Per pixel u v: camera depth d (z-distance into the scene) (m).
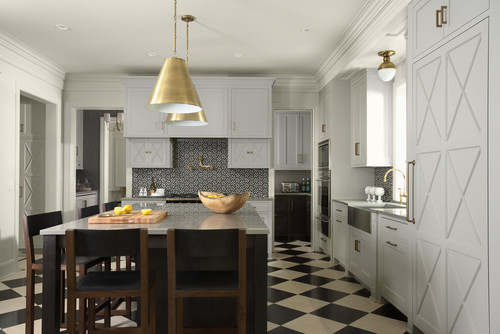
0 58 4.07
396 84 4.24
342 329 2.78
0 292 3.65
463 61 2.06
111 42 4.21
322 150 5.34
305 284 3.92
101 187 7.54
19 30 3.87
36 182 5.52
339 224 4.64
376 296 3.39
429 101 2.44
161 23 3.68
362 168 4.91
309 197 6.73
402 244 2.91
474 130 1.97
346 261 4.31
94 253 1.94
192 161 5.71
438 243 2.35
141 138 5.27
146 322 1.98
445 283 2.27
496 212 1.81
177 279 2.08
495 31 1.80
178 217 2.68
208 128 5.23
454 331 2.18
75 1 3.22
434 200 2.40
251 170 5.71
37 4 3.28
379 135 4.29
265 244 2.14
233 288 1.96
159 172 5.68
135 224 2.31
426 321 2.50
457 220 2.14
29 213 5.54
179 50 4.49
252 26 3.75
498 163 1.79
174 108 2.72
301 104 5.66
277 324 2.86
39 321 2.88
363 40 3.63
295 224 6.79
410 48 2.71
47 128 5.39
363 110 4.41
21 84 4.48
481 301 1.93
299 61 4.91
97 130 7.60
